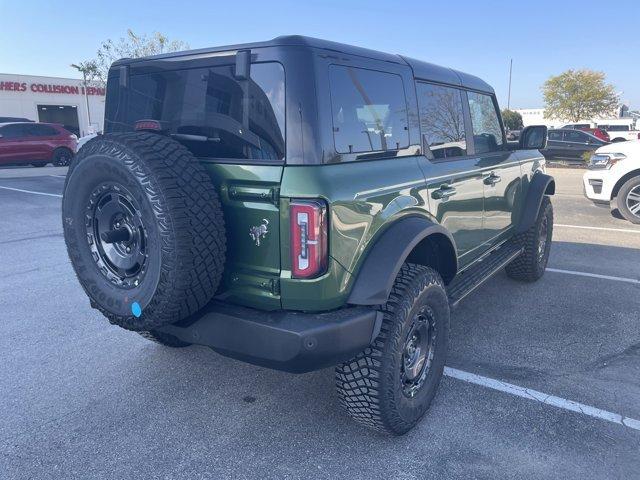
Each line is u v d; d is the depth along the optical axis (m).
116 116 3.34
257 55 2.52
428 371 3.14
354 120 2.71
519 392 3.49
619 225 9.09
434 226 3.02
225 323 2.58
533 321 4.71
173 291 2.40
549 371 3.78
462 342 4.27
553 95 44.00
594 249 7.34
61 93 37.81
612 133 28.16
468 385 3.58
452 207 3.62
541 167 5.75
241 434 3.07
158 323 2.52
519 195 5.06
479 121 4.34
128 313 2.58
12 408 3.34
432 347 3.16
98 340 4.36
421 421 3.17
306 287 2.43
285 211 2.41
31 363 3.94
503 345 4.21
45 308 5.10
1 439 3.02
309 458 2.85
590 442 2.96
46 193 12.82
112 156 2.46
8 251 7.33
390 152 3.00
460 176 3.69
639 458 2.82
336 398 3.45
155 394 3.51
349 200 2.51
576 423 3.13
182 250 2.36
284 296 2.48
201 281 2.45
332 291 2.49
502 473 2.71
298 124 2.42
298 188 2.38
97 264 2.74
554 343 4.25
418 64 3.42
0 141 18.38
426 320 3.08
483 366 3.85
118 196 2.56
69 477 2.71
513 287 5.67
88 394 3.51
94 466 2.79
